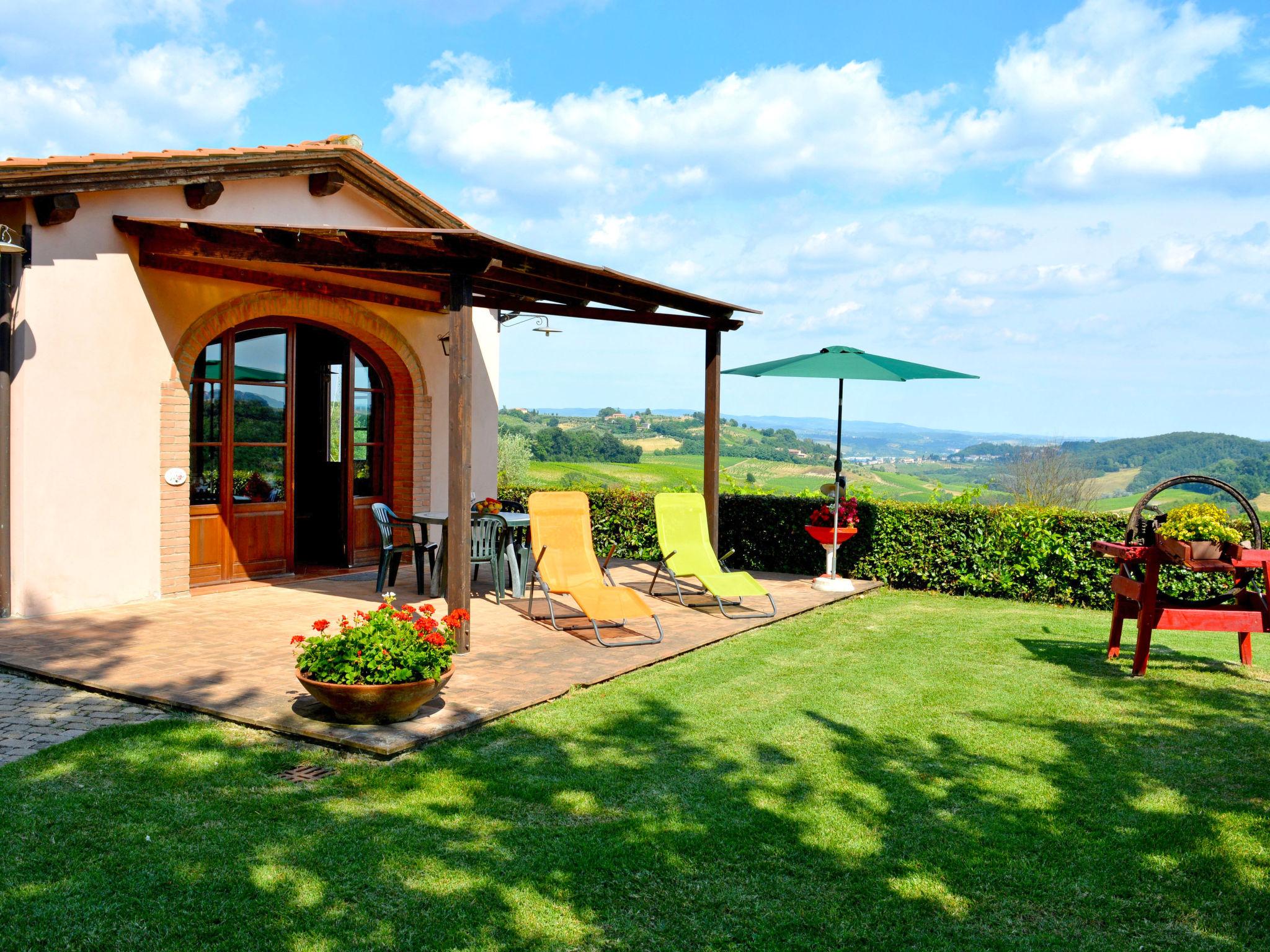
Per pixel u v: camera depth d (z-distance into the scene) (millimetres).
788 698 5395
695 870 3145
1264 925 2885
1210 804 3857
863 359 8773
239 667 5465
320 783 3812
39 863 2992
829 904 2941
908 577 10047
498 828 3426
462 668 5699
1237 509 8625
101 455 7125
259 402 8805
